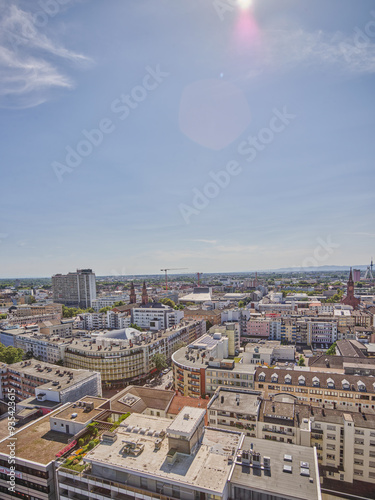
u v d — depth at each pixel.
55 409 121.62
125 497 73.94
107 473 75.56
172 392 150.62
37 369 167.62
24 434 97.81
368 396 139.25
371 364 166.88
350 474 108.56
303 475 73.50
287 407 121.19
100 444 82.00
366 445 107.19
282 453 80.81
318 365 179.62
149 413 142.00
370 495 102.62
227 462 75.56
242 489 70.75
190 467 73.19
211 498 67.44
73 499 78.56
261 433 114.94
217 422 121.50
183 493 68.94
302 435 107.56
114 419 103.81
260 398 129.50
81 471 77.56
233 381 159.88
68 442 91.62
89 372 157.25
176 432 77.31
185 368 171.12
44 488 82.12
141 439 83.44
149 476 70.75
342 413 117.00
